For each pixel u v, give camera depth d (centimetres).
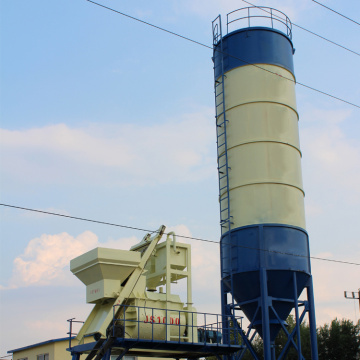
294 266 2705
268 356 2542
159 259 2638
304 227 2864
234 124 2942
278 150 2856
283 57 3058
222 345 2525
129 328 2373
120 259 2408
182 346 2456
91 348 2314
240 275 2717
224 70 3075
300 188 2894
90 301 2466
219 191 2950
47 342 4109
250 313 2775
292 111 3000
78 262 2506
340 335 5856
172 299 2530
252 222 2755
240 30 3073
